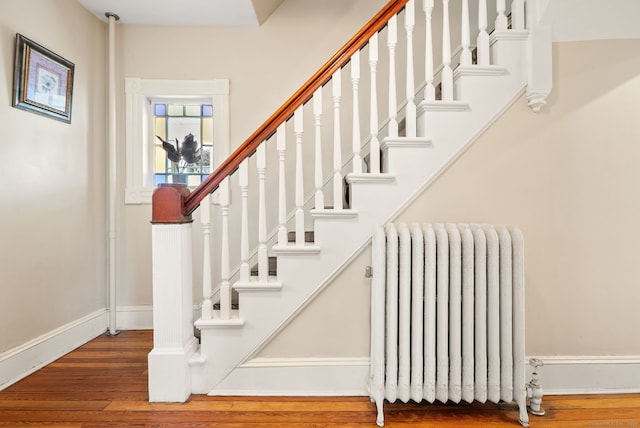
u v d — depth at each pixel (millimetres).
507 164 1712
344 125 2623
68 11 2266
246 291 1675
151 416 1503
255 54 2682
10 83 1850
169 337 1632
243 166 1707
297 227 1691
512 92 1703
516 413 1547
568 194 1718
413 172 1693
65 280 2238
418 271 1504
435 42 2627
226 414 1521
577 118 1719
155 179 2789
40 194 2045
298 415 1519
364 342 1701
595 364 1701
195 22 2619
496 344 1497
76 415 1510
